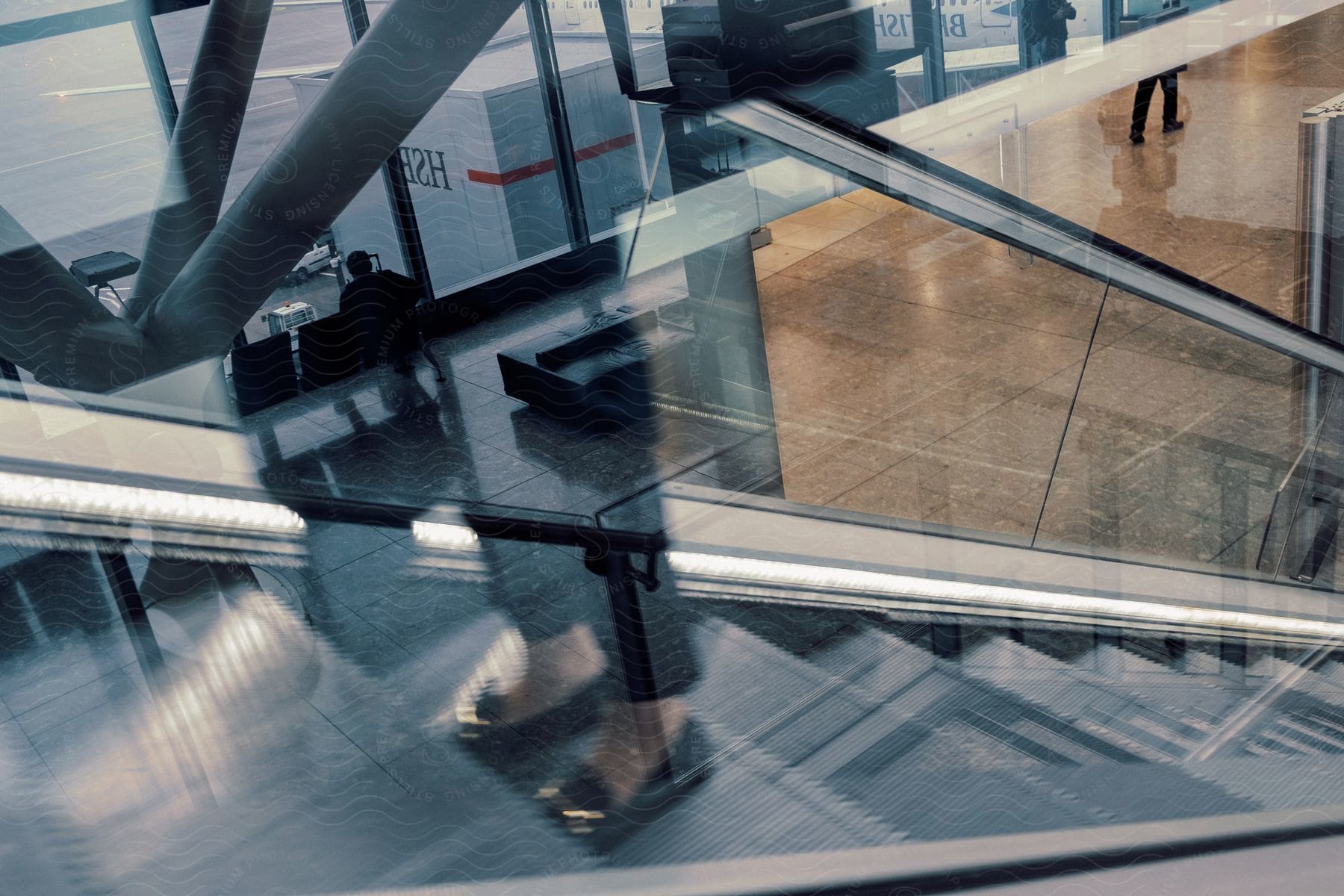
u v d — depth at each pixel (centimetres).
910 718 405
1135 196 581
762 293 574
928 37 454
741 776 387
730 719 414
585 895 343
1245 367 543
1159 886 316
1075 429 546
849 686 419
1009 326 578
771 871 347
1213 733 370
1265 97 603
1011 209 495
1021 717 389
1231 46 598
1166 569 462
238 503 466
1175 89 593
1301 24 619
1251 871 315
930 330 556
